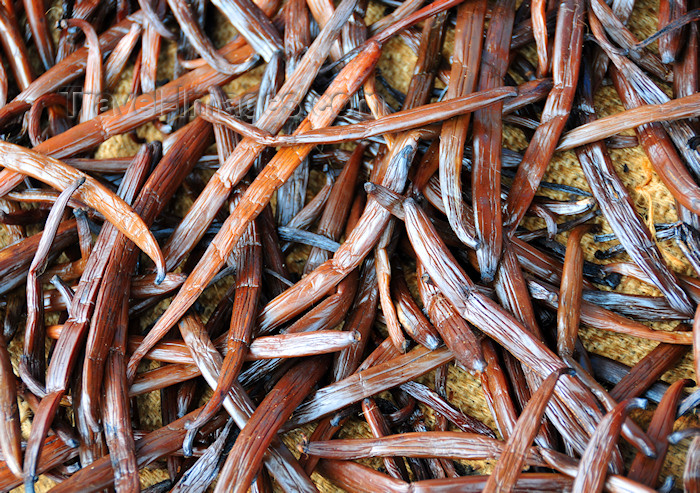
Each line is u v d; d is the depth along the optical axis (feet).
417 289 1.73
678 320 1.67
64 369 1.58
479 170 1.67
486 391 1.61
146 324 1.74
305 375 1.61
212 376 1.59
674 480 1.57
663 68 1.77
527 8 1.83
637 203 1.74
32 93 1.81
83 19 1.87
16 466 1.53
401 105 1.82
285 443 1.66
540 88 1.75
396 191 1.65
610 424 1.50
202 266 1.64
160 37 1.86
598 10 1.75
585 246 1.74
